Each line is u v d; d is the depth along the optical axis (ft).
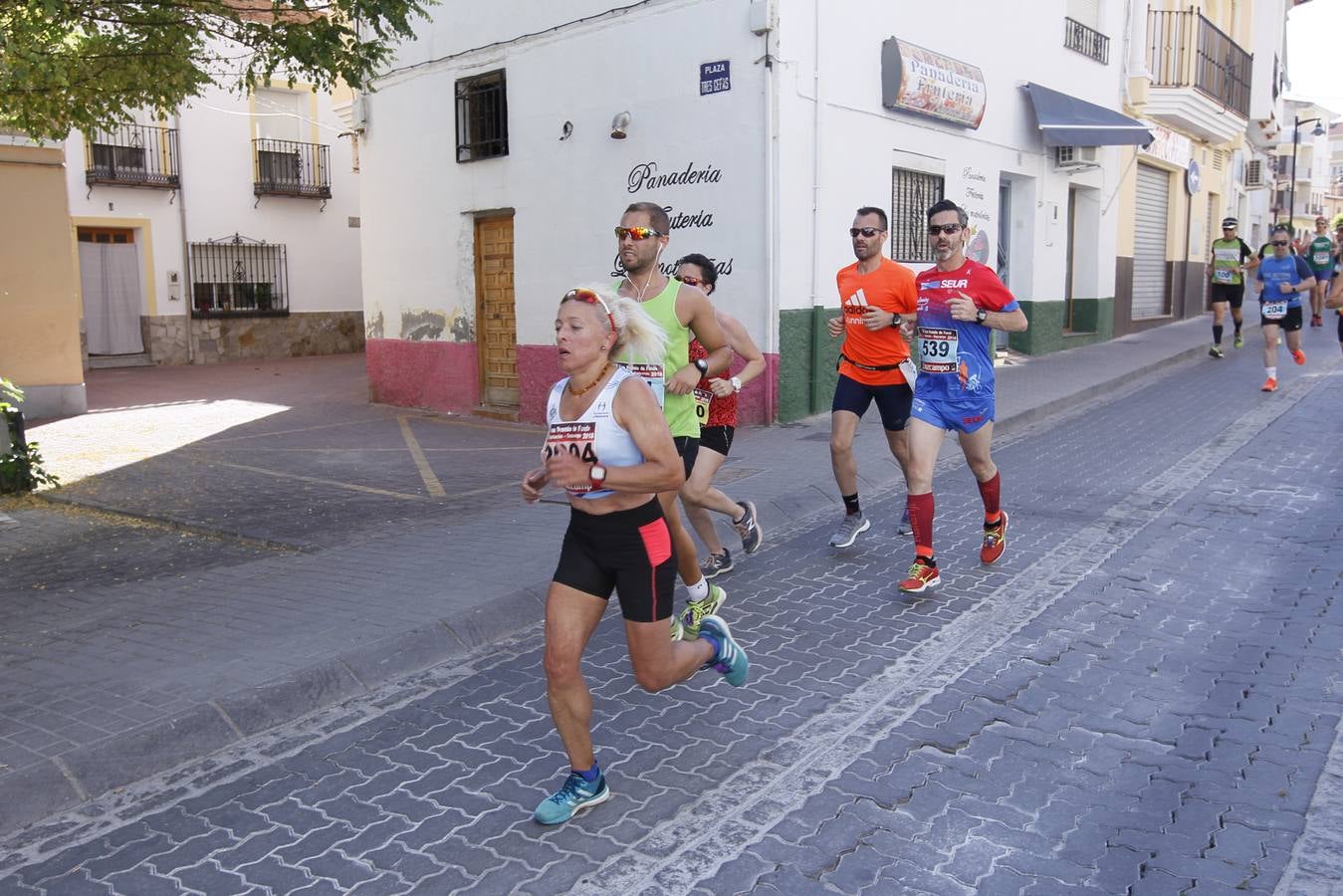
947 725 13.94
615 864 10.87
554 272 42.04
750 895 10.27
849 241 38.60
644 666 11.64
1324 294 63.31
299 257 80.07
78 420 46.03
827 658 16.42
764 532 24.14
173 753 13.60
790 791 12.28
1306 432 31.94
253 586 20.35
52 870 11.14
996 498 20.63
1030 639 16.94
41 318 46.16
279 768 13.38
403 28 24.04
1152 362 49.01
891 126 40.27
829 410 38.58
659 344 11.28
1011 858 10.80
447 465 34.09
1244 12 79.66
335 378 63.82
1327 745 12.95
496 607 18.35
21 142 44.42
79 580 21.83
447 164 46.09
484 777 12.95
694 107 36.65
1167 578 19.74
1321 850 10.72
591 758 11.89
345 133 52.70
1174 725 13.75
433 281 47.65
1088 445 32.35
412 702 15.39
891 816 11.67
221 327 76.28
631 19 38.06
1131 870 10.52
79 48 24.62
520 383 44.04
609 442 10.84
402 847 11.34
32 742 13.37
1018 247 52.01
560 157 41.14
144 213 72.08
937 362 19.29
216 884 10.75
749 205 35.65
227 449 38.22
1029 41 50.08
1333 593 18.25
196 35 25.96
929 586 19.03
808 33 35.68
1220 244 51.70
